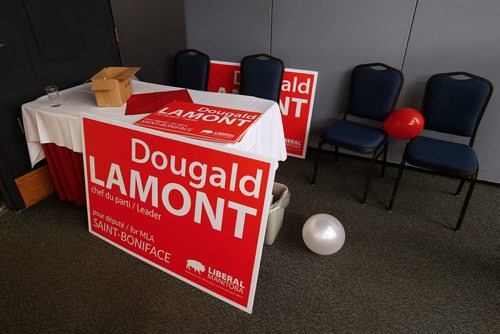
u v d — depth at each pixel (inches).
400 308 60.6
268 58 107.1
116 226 71.0
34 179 86.5
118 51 103.0
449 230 80.5
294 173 106.6
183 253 62.8
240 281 57.6
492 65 87.0
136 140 62.1
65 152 76.4
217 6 114.3
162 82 123.8
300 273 68.0
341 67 104.6
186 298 62.1
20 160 82.5
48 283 65.1
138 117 67.0
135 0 103.3
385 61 98.3
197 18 120.0
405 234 79.3
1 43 73.0
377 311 60.1
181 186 59.3
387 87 93.3
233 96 80.3
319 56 106.1
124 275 66.8
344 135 89.9
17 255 71.6
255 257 55.0
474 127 84.9
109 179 68.2
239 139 57.5
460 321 58.2
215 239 58.4
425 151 80.5
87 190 72.7
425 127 92.0
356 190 97.0
